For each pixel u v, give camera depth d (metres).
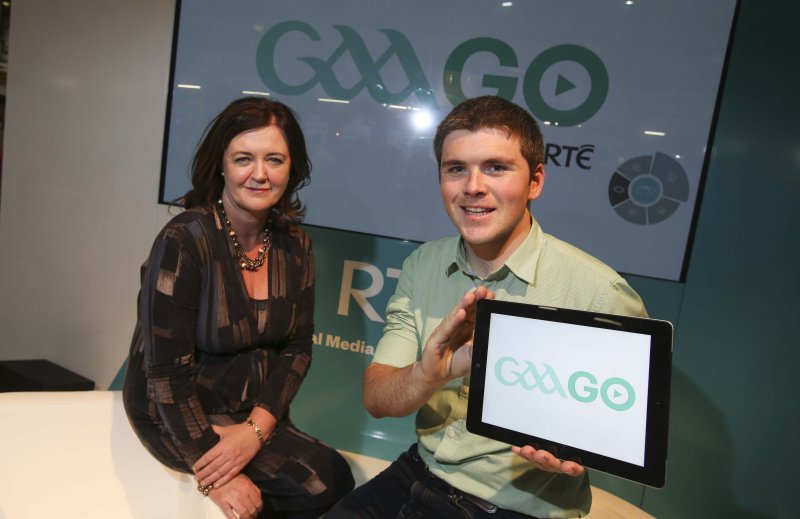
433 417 1.27
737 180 2.05
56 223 2.98
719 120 2.06
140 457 1.55
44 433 1.48
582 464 0.98
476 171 1.10
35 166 2.99
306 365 1.68
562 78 2.18
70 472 1.47
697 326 2.14
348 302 2.45
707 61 2.04
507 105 1.13
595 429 0.97
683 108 2.08
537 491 1.16
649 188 2.13
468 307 1.03
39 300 3.07
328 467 1.58
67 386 2.84
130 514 1.49
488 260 1.24
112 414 1.57
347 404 2.47
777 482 2.09
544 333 1.01
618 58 2.12
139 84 2.71
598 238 2.20
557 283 1.19
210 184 1.55
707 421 2.15
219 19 2.50
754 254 2.05
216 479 1.42
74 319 2.99
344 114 2.39
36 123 2.97
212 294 1.49
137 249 2.80
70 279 2.98
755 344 2.07
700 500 2.18
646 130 2.12
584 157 2.18
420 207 2.35
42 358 3.11
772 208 2.02
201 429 1.44
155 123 2.70
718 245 2.09
